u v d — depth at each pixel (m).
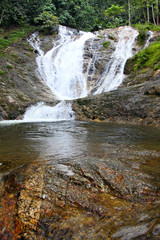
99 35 23.78
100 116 9.52
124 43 20.52
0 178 2.15
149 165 2.55
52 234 1.35
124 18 39.12
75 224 1.42
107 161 2.62
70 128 6.76
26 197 1.74
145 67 13.14
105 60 18.19
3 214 1.56
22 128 6.75
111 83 15.02
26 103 11.78
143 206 1.61
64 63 19.66
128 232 1.30
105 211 1.55
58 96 14.73
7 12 25.36
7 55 17.17
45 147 3.73
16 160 2.80
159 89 8.73
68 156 2.98
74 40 24.02
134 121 8.25
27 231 1.40
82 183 1.96
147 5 29.70
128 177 2.07
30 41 23.02
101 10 41.09
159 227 1.32
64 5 31.53
